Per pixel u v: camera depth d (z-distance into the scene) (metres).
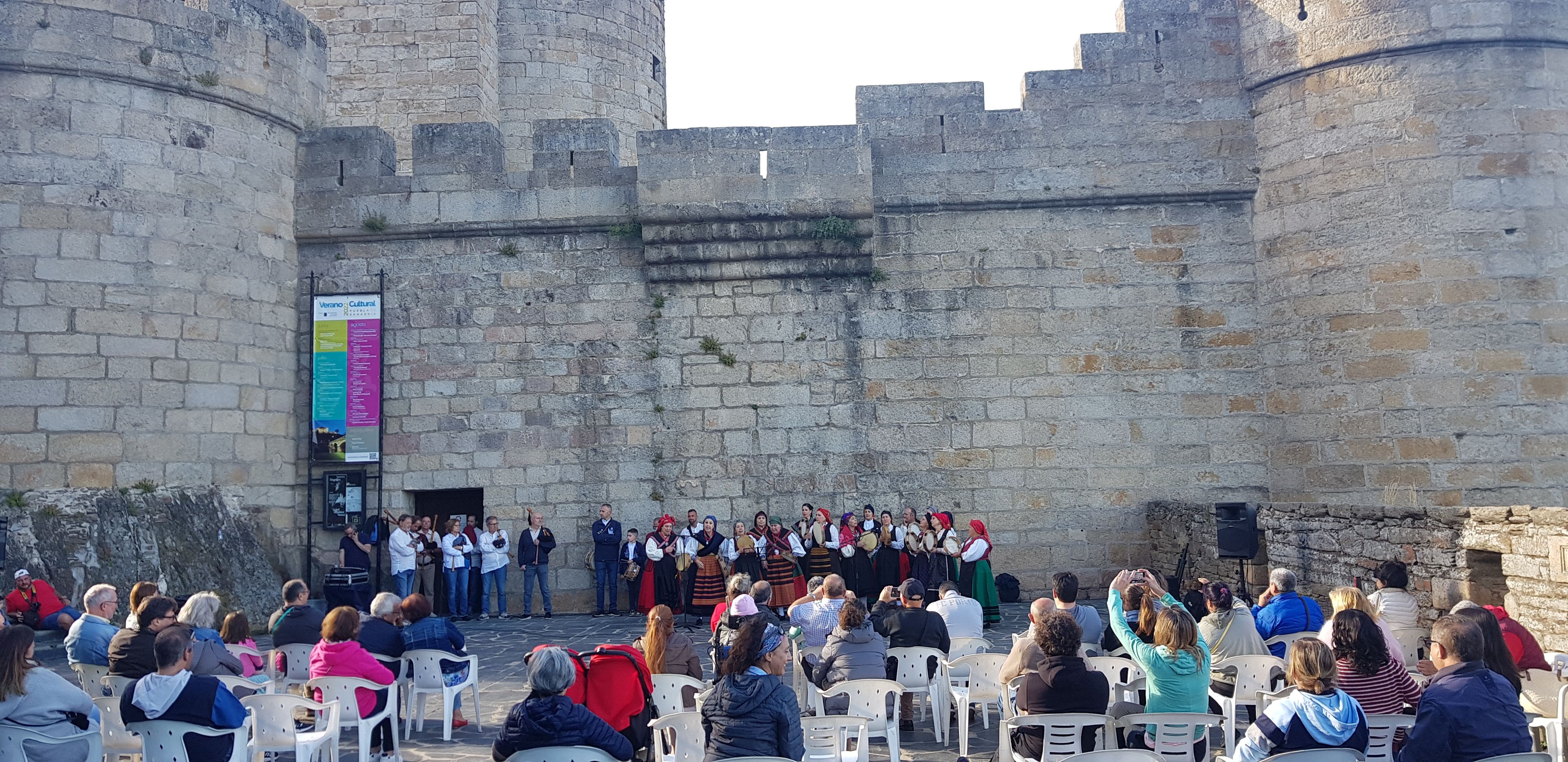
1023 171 19.02
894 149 19.25
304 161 19.47
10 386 16.23
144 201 17.19
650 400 19.08
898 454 18.80
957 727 10.03
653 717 7.86
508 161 25.20
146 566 16.00
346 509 18.86
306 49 19.70
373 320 19.25
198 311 17.55
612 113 26.33
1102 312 18.88
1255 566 15.27
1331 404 17.42
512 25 25.75
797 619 10.16
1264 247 18.48
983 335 18.92
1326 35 17.61
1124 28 19.31
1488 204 16.56
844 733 7.69
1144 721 6.84
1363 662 6.72
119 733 7.61
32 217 16.52
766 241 18.89
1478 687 5.67
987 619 16.50
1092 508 18.58
